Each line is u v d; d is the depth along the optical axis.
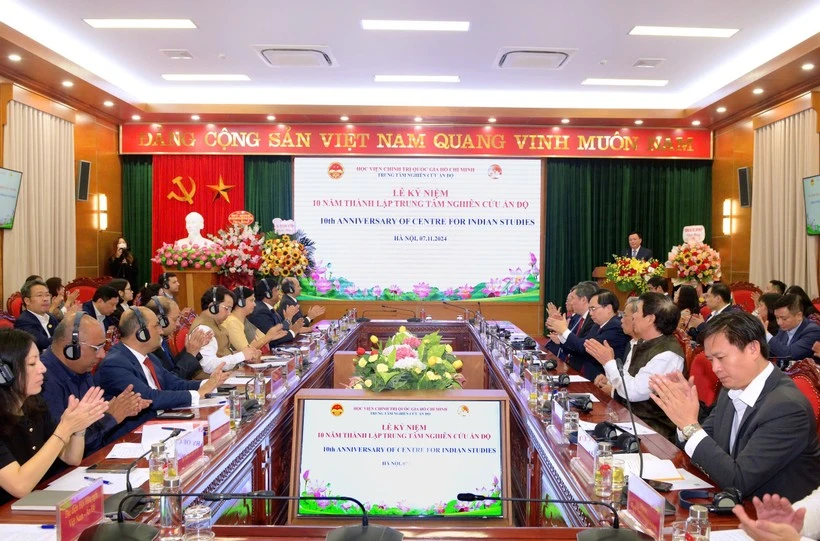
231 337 5.10
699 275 8.25
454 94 9.21
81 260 8.80
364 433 2.19
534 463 2.70
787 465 2.02
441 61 7.55
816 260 7.52
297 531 1.53
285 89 8.99
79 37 6.83
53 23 6.41
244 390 3.47
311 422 2.21
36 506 1.84
